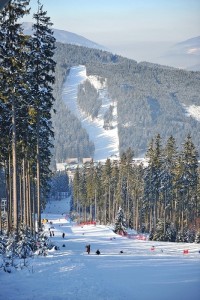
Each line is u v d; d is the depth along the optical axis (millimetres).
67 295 13406
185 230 68688
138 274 20000
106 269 21016
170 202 79188
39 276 16625
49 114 33406
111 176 96500
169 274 20281
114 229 71375
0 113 29266
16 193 28562
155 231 65062
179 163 67938
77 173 117000
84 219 111625
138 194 90062
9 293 13445
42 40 30344
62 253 27875
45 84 31203
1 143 36219
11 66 25875
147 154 72250
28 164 44875
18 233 25766
